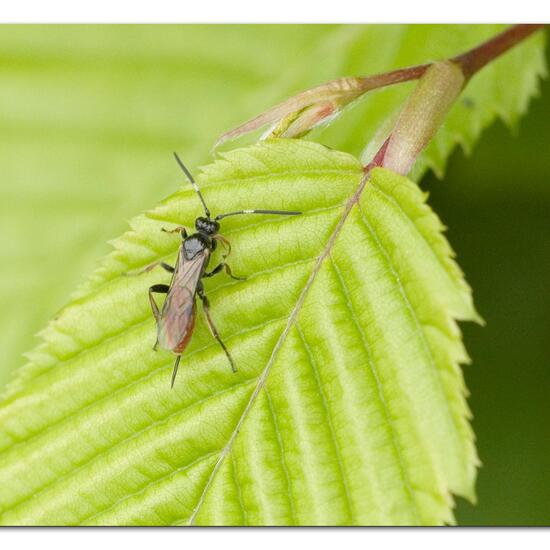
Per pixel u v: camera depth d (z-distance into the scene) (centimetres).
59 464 21
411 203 21
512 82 23
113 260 21
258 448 21
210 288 21
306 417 21
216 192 21
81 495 21
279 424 21
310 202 21
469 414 21
